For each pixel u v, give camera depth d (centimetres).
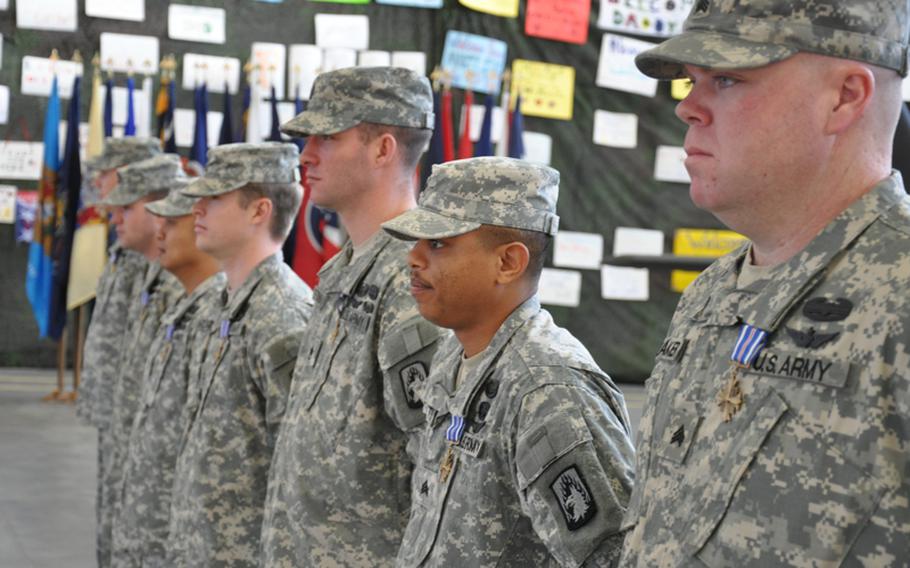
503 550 204
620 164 1122
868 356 126
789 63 135
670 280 1132
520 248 216
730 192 139
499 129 1094
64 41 1031
